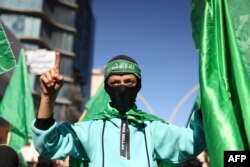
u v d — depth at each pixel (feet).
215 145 6.60
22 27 171.63
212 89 7.04
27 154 42.50
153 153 8.10
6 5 170.91
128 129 8.11
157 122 8.41
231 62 7.27
